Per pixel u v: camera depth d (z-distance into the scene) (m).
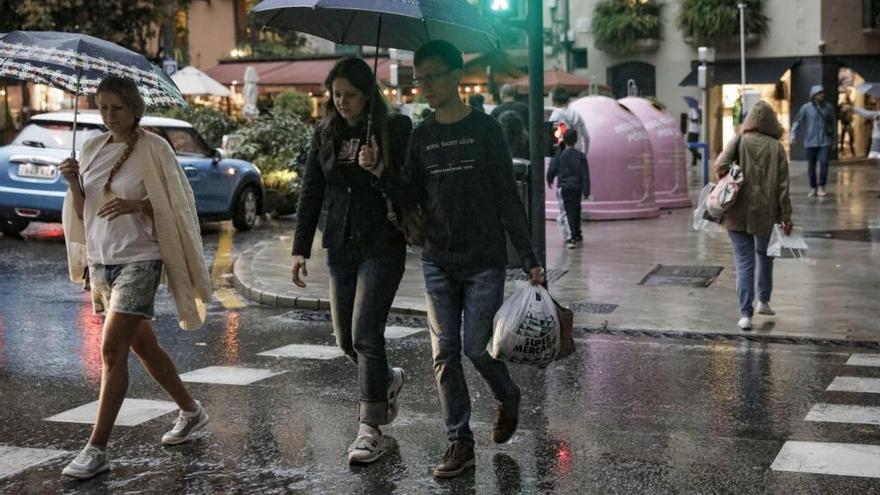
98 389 7.61
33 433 6.53
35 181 15.68
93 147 5.96
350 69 5.75
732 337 9.52
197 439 6.39
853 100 37.16
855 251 14.27
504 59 26.45
